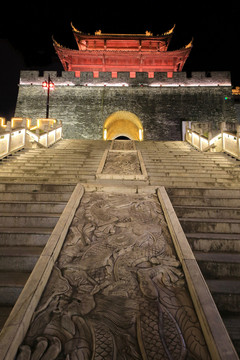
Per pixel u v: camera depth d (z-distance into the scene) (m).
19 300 2.37
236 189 5.74
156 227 3.93
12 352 1.94
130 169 7.73
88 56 25.72
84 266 3.06
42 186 5.93
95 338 2.13
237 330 2.57
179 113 23.91
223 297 2.92
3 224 4.48
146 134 23.52
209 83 24.44
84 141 15.06
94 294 2.63
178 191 5.74
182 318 2.35
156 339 2.12
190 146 13.81
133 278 2.87
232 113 23.78
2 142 9.18
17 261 3.51
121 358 1.98
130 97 24.27
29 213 4.84
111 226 3.93
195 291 2.53
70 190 5.84
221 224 4.32
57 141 14.75
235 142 9.61
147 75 24.53
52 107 24.14
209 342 2.07
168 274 2.92
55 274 2.92
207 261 3.41
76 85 24.39
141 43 26.72
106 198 5.01
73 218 4.21
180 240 3.43
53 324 2.26
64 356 2.00
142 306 2.47
